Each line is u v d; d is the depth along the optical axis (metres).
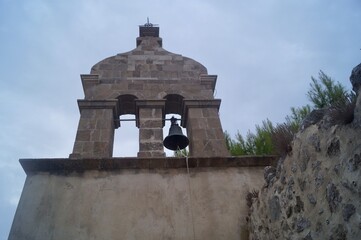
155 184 4.82
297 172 3.18
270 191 3.82
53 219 4.36
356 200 2.23
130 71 6.94
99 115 5.93
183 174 4.97
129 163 4.96
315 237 2.74
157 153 5.44
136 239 4.26
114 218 4.43
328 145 2.65
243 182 4.96
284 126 4.14
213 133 5.81
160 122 5.95
